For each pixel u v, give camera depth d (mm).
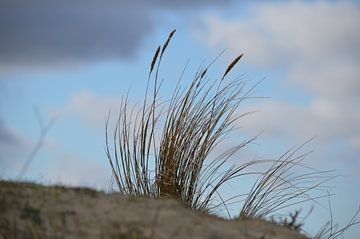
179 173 9062
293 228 7293
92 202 6633
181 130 9227
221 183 9039
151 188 9094
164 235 5887
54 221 6055
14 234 5797
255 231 6668
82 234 5801
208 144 9180
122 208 6535
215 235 6043
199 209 8727
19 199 6441
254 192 8898
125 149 9289
